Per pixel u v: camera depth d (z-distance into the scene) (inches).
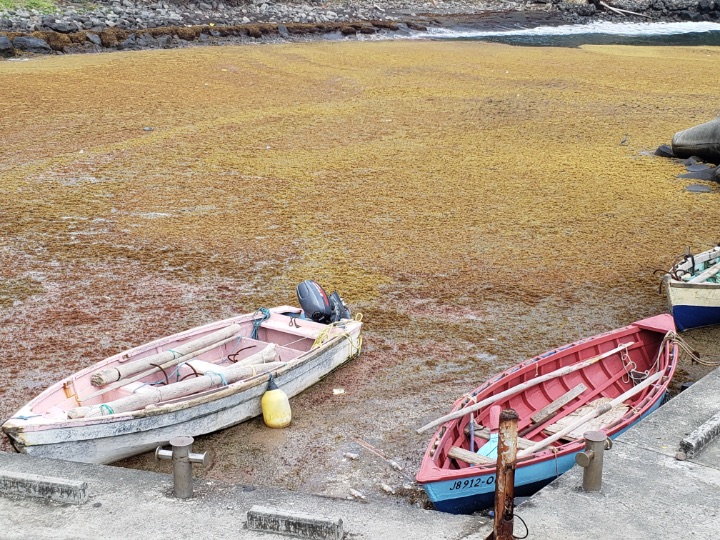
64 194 646.5
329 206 628.7
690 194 670.5
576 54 1555.1
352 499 275.4
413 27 1941.4
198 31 1590.8
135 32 1507.1
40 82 1102.4
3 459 267.1
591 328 425.1
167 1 1835.6
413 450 311.3
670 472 254.2
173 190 664.4
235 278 486.0
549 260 521.3
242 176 708.7
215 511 237.3
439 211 620.1
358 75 1256.8
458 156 790.5
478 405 283.4
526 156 794.2
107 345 396.5
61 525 229.0
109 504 240.2
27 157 754.8
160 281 480.1
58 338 403.5
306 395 353.1
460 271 501.4
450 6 2299.5
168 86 1118.4
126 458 298.5
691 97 1109.7
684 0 2397.9
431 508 273.0
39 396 291.0
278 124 912.9
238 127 895.1
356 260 517.0
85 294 459.5
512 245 548.7
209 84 1147.3
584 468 242.1
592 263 516.4
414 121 943.0
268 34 1697.8
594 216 611.2
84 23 1524.4
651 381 323.0
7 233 555.2
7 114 920.9
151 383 333.4
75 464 264.5
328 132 882.1
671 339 354.3
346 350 374.9
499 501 205.5
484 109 1014.4
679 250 539.2
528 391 327.3
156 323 423.2
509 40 1839.3
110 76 1169.4
